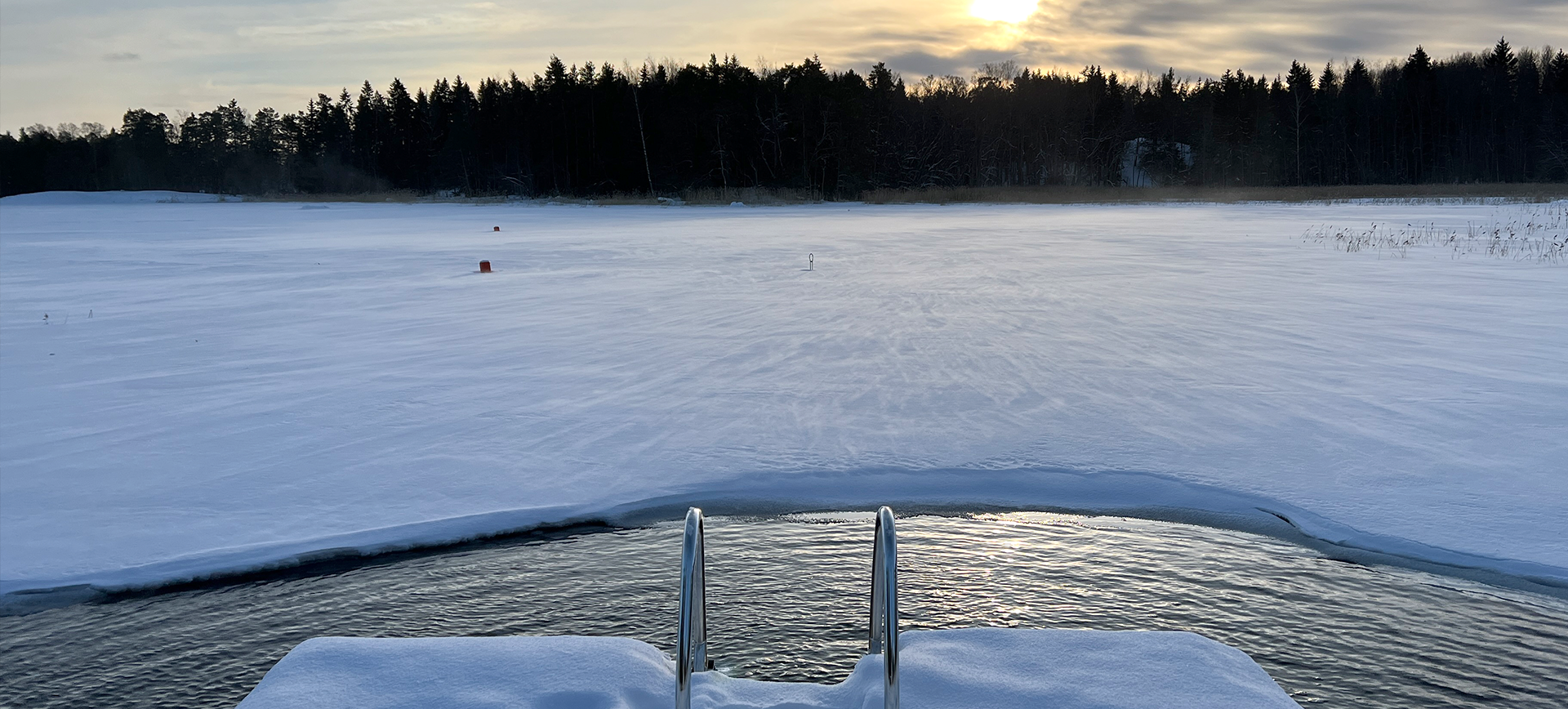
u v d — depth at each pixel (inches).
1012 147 4638.3
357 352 494.0
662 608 201.0
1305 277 783.1
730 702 126.9
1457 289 693.9
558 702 124.5
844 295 687.1
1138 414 341.7
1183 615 195.0
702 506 263.3
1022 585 210.2
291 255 1175.0
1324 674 171.5
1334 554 225.1
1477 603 199.5
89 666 182.7
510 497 269.1
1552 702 162.1
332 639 141.0
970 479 278.4
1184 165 4899.1
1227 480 272.1
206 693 172.4
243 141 5871.1
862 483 277.1
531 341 517.0
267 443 324.5
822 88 3587.6
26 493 276.8
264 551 233.6
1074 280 770.2
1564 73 4562.0
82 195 4734.3
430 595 209.9
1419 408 347.3
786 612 198.4
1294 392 373.4
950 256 1013.2
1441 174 4485.7
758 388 391.9
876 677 127.7
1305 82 4972.9
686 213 2410.2
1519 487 262.2
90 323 613.3
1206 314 581.9
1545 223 1472.7
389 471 291.6
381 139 5339.6
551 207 2997.0
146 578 219.9
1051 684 127.3
